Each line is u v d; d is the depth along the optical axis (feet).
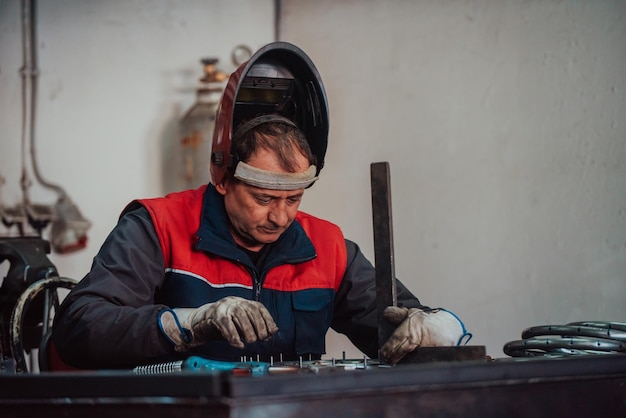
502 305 13.03
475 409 5.53
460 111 13.50
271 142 7.75
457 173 13.50
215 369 6.28
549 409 5.84
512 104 13.05
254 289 8.29
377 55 14.26
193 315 6.73
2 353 9.37
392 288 6.88
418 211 13.82
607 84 12.27
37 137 14.93
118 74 15.21
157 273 7.99
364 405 5.16
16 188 14.80
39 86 14.97
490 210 13.20
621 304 12.12
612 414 6.16
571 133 12.55
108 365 7.16
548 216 12.71
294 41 15.07
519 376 5.69
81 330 7.09
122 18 15.25
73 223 14.78
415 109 13.91
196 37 15.43
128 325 6.93
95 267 7.72
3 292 9.55
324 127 8.14
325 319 8.52
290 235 8.54
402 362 6.57
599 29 12.34
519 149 12.97
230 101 7.69
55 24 15.06
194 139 14.88
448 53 13.62
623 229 12.13
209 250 8.12
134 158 15.17
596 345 7.21
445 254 13.55
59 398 5.25
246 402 4.77
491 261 13.15
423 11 13.85
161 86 15.33
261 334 6.38
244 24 15.40
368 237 14.33
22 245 9.69
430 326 6.54
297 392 4.94
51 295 8.98
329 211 14.65
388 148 14.14
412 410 5.31
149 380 4.99
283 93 8.15
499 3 13.19
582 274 12.42
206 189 8.50
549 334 7.71
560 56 12.65
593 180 12.37
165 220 8.18
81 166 15.03
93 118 15.11
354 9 14.49
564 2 12.62
